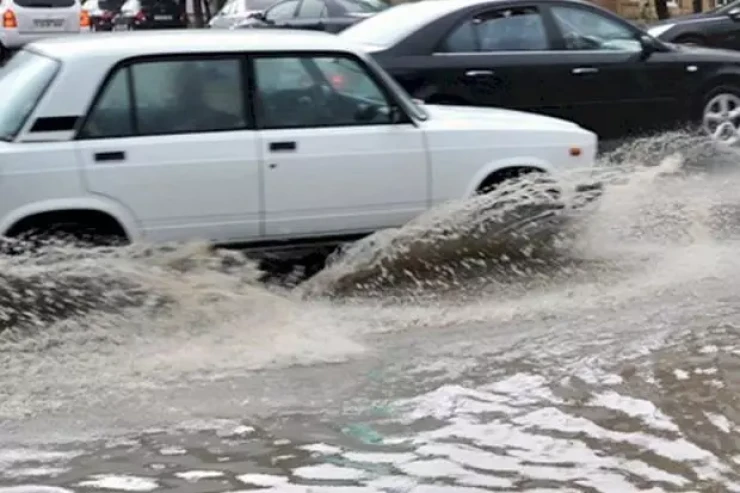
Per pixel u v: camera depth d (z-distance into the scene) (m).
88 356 6.82
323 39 8.42
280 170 7.98
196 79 7.92
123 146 7.63
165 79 7.85
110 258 7.56
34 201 7.45
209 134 7.86
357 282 8.12
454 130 8.48
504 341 7.04
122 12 33.72
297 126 8.10
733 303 7.61
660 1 26.62
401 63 11.62
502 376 6.39
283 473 5.18
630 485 4.98
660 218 9.45
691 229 9.36
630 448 5.36
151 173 7.68
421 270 8.26
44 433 5.70
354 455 5.37
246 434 5.65
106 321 7.26
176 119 7.83
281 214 8.04
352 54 8.37
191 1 35.03
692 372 6.32
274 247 8.12
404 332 7.28
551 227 8.63
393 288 8.16
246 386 6.33
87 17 25.50
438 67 11.67
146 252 7.67
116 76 7.72
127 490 5.03
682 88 12.56
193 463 5.31
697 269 8.44
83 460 5.36
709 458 5.23
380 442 5.52
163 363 6.70
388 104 8.38
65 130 7.56
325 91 8.23
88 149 7.55
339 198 8.17
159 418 5.88
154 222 7.73
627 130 12.44
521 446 5.43
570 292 8.02
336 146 8.13
